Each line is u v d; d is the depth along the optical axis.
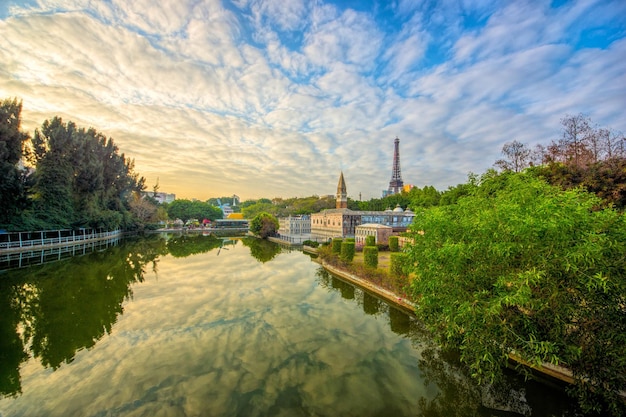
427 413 11.97
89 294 27.91
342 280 35.25
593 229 10.88
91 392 12.94
